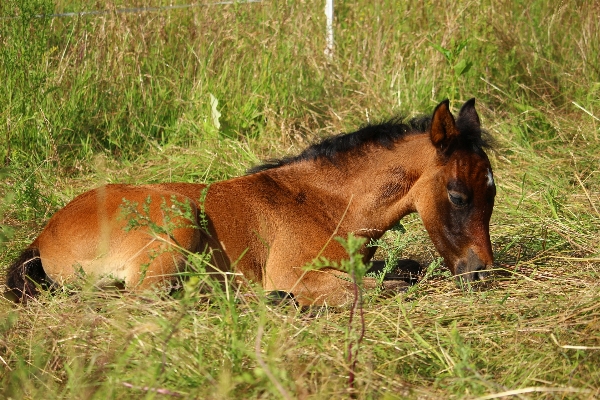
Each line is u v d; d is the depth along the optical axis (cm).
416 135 809
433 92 1310
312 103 1257
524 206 1005
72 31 1250
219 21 1383
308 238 795
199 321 608
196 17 1379
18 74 1157
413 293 755
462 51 1398
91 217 724
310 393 540
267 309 643
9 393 536
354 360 554
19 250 853
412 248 925
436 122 753
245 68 1330
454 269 778
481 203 762
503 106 1359
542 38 1495
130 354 558
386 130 815
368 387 545
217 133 1174
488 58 1420
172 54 1353
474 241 761
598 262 811
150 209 731
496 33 1460
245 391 532
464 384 553
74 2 1373
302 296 755
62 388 560
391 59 1381
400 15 1455
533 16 1530
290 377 547
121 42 1305
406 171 798
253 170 850
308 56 1363
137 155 1185
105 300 668
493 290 753
